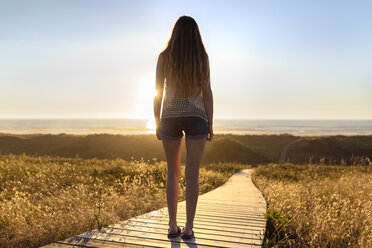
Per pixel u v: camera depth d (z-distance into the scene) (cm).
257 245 285
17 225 381
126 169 1130
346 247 384
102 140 4569
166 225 349
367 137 5256
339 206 545
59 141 4709
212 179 1069
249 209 491
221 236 312
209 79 286
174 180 302
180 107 279
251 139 5494
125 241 289
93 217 402
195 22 289
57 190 670
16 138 4916
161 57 288
